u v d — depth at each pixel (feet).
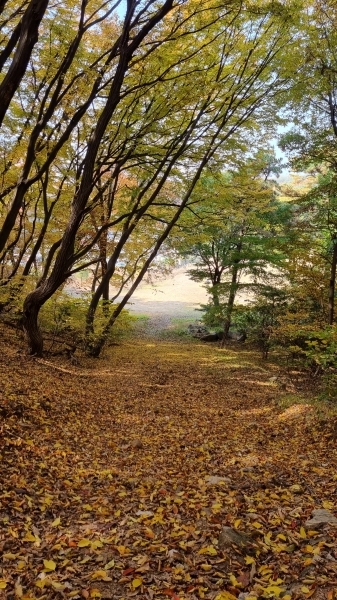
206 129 42.37
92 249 48.96
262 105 42.14
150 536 11.16
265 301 53.72
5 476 13.76
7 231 23.75
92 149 31.17
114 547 10.59
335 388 26.91
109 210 47.96
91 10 33.78
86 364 42.98
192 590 8.89
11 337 42.63
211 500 13.52
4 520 11.26
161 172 46.19
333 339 25.80
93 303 45.32
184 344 68.64
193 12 31.60
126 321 50.16
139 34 28.45
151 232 54.70
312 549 10.32
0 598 8.45
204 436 22.13
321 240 40.91
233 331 75.77
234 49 38.55
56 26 30.04
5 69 33.94
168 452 19.25
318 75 37.78
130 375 40.32
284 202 61.16
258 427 23.93
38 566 9.65
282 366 49.49
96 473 15.84
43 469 15.19
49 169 40.19
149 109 39.47
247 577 9.42
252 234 60.90
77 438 19.71
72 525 11.82
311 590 8.77
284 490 14.29
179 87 37.65
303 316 39.96
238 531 11.02
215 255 71.05
